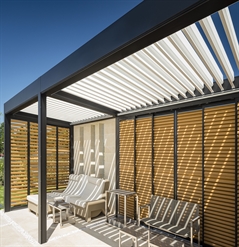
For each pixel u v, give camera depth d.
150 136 5.54
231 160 4.01
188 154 4.70
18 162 6.98
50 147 8.05
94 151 7.87
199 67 3.12
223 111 4.16
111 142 6.84
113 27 2.60
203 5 1.79
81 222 5.66
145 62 3.06
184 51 2.63
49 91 4.38
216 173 4.19
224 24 2.12
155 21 2.11
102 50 2.76
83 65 3.13
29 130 7.30
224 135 4.13
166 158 5.12
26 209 6.86
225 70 3.04
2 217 6.07
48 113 7.06
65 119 8.08
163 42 2.57
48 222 5.62
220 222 4.06
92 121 7.53
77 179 7.62
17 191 6.90
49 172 7.98
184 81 3.70
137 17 2.29
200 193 4.43
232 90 3.78
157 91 4.22
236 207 3.83
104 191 6.32
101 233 4.94
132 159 5.96
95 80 3.99
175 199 4.82
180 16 1.94
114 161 6.67
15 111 6.29
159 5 2.08
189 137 4.71
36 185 7.41
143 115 5.79
